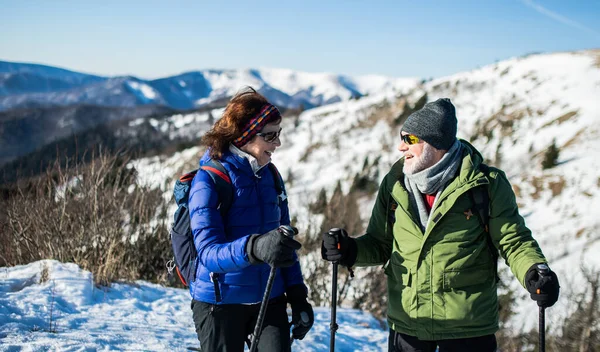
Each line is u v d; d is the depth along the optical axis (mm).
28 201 6566
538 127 62188
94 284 5316
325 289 8531
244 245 2238
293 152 89438
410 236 2713
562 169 43562
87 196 6559
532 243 2594
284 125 109250
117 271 6094
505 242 2619
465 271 2631
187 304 5551
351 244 2824
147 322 4680
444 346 2676
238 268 2279
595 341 7887
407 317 2717
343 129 92812
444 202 2611
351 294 8781
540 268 2457
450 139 2641
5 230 6551
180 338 4320
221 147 2510
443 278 2629
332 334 2820
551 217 35969
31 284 5086
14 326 3803
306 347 5039
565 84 75438
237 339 2514
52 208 6430
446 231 2629
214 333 2488
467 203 2623
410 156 2703
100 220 6438
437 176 2615
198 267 2490
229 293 2473
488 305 2660
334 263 2822
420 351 2721
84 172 6676
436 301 2639
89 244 6395
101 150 6836
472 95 85438
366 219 11789
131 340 4004
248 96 2566
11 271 5348
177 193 2521
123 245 6770
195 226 2389
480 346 2646
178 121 161875
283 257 2180
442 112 2615
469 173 2609
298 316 2598
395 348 2805
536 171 44625
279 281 2629
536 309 9820
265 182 2600
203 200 2410
